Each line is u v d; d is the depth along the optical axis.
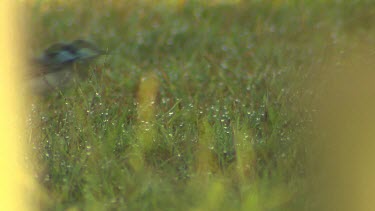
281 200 9.02
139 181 9.70
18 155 9.84
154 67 17.25
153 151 11.48
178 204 8.97
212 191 9.05
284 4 23.73
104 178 9.88
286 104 12.47
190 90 15.13
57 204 9.39
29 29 21.17
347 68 7.41
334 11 22.48
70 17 23.33
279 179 9.65
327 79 7.85
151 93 15.02
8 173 9.10
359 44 17.75
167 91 15.10
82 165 10.34
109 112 13.23
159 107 13.88
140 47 19.36
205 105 14.01
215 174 10.32
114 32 21.42
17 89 11.75
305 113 10.03
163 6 24.34
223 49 18.45
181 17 23.45
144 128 12.15
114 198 9.25
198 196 9.12
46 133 12.18
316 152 8.09
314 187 8.19
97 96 13.47
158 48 19.25
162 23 22.77
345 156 7.30
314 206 8.09
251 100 13.80
